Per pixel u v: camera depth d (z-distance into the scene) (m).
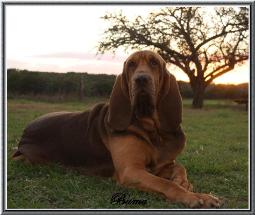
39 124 5.46
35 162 5.20
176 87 4.73
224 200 3.90
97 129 4.85
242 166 5.41
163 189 3.83
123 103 4.60
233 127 11.04
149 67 4.48
